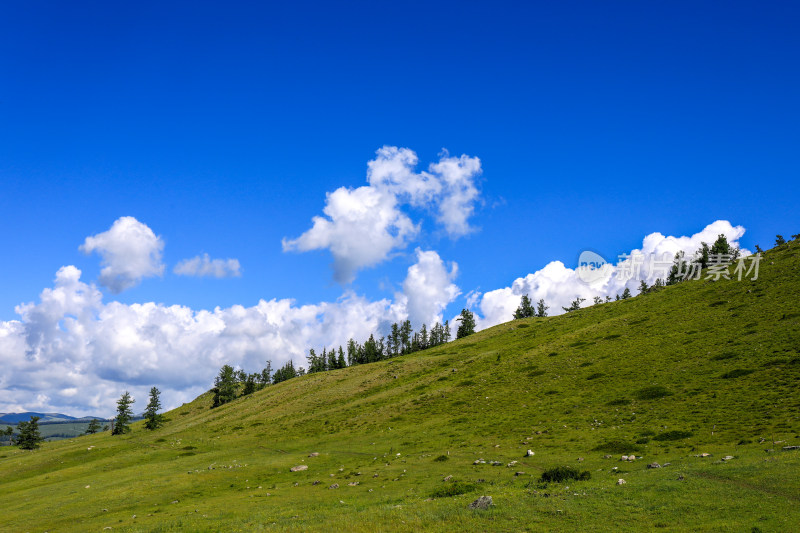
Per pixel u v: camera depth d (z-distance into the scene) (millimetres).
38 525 50094
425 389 130625
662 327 120250
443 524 29266
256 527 34406
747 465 35406
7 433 199125
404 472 57188
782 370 70188
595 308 190750
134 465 90312
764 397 62344
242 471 70188
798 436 45906
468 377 131250
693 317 119438
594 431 66812
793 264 130375
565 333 154125
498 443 70375
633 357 103812
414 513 32562
